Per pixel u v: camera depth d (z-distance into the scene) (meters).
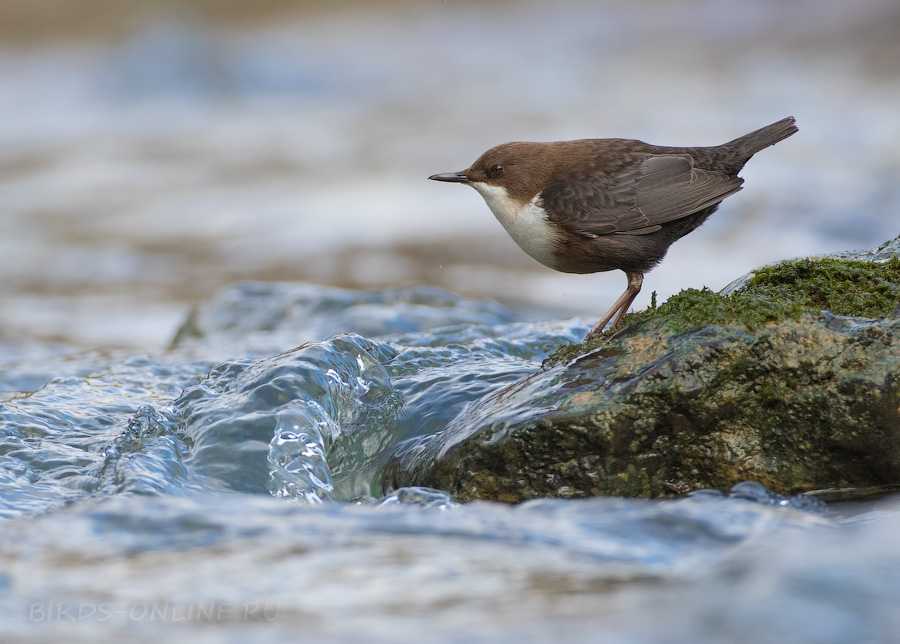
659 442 7.06
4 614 4.53
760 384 6.95
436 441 7.95
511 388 7.89
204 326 14.70
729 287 8.30
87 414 9.28
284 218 25.42
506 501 7.28
